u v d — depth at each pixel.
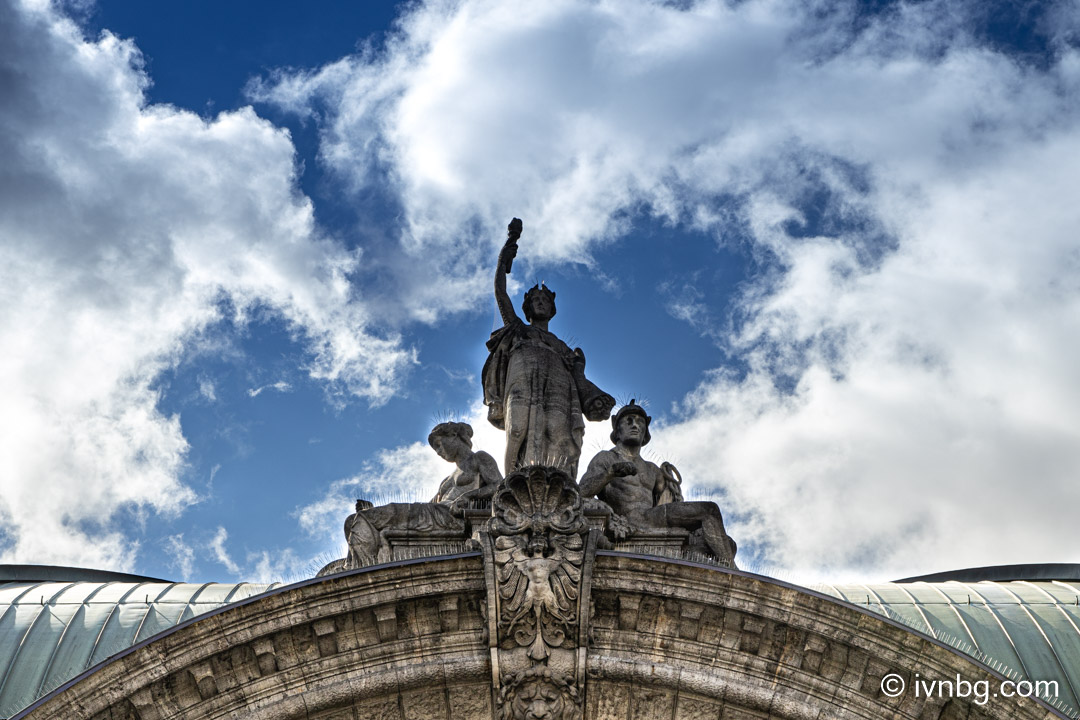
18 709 28.77
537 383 32.03
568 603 27.30
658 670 27.33
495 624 27.28
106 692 26.53
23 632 30.53
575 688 27.20
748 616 27.31
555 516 27.78
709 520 30.02
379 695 27.36
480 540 27.92
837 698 27.02
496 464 31.30
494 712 27.39
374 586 27.41
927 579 37.47
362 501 30.59
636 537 29.56
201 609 31.48
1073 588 33.25
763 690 27.17
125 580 36.97
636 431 31.86
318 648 27.34
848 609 26.97
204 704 26.95
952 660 26.59
